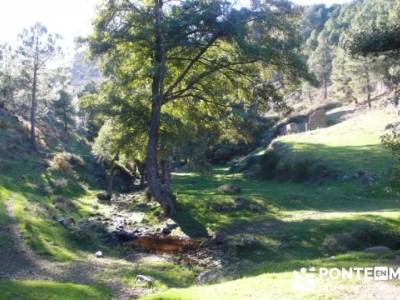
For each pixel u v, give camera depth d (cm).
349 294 1344
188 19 3133
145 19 3391
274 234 2773
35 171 4553
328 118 8519
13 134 5703
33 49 6206
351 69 8562
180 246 2697
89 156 6712
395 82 2766
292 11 3319
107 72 3394
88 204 4000
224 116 3741
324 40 12362
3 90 7131
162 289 1869
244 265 2122
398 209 3203
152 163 3359
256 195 4159
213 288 1515
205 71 3519
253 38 3316
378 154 4828
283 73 3434
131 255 2469
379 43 2141
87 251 2486
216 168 7662
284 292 1384
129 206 3938
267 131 8481
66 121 8294
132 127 3494
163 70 3228
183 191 4781
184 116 3906
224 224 3225
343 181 4306
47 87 6869
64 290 1686
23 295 1562
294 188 4581
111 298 1725
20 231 2445
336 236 2555
